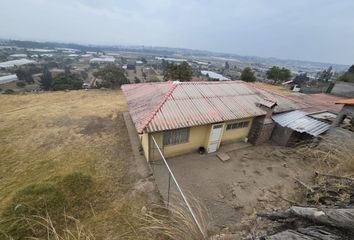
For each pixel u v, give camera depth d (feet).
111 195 27.25
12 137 43.75
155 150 33.88
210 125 35.60
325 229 8.93
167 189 28.07
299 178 24.40
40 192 23.90
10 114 56.24
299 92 102.32
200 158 36.37
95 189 27.58
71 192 25.67
